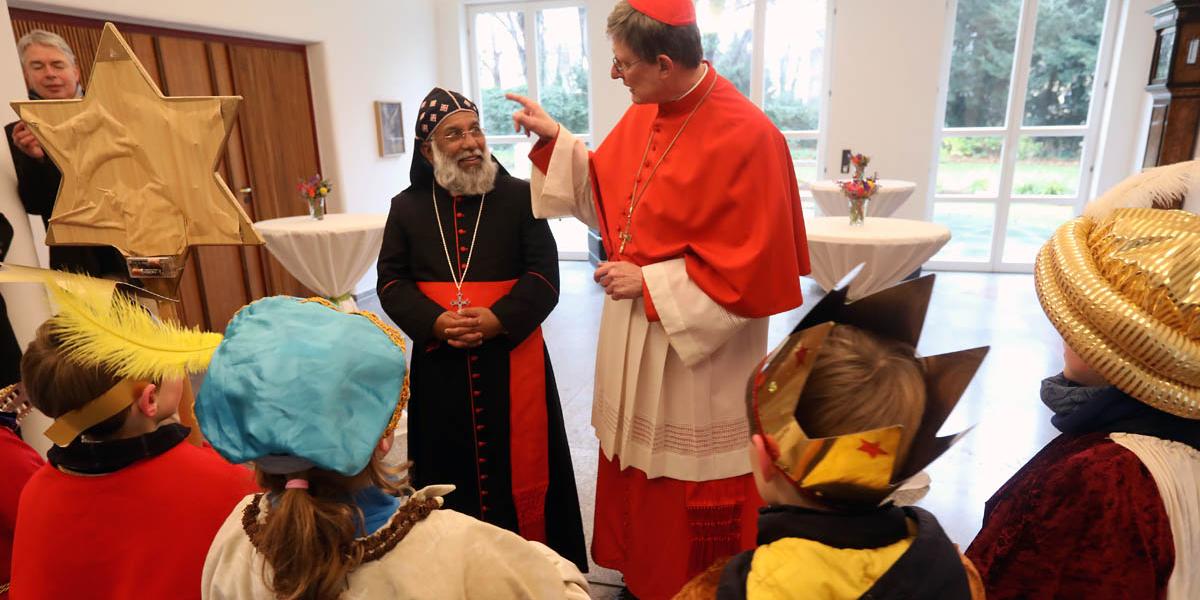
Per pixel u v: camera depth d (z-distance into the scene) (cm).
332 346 75
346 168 567
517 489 192
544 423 192
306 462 70
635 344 169
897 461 62
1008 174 641
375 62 601
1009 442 306
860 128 634
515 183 193
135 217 134
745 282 148
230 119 130
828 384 64
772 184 150
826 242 305
